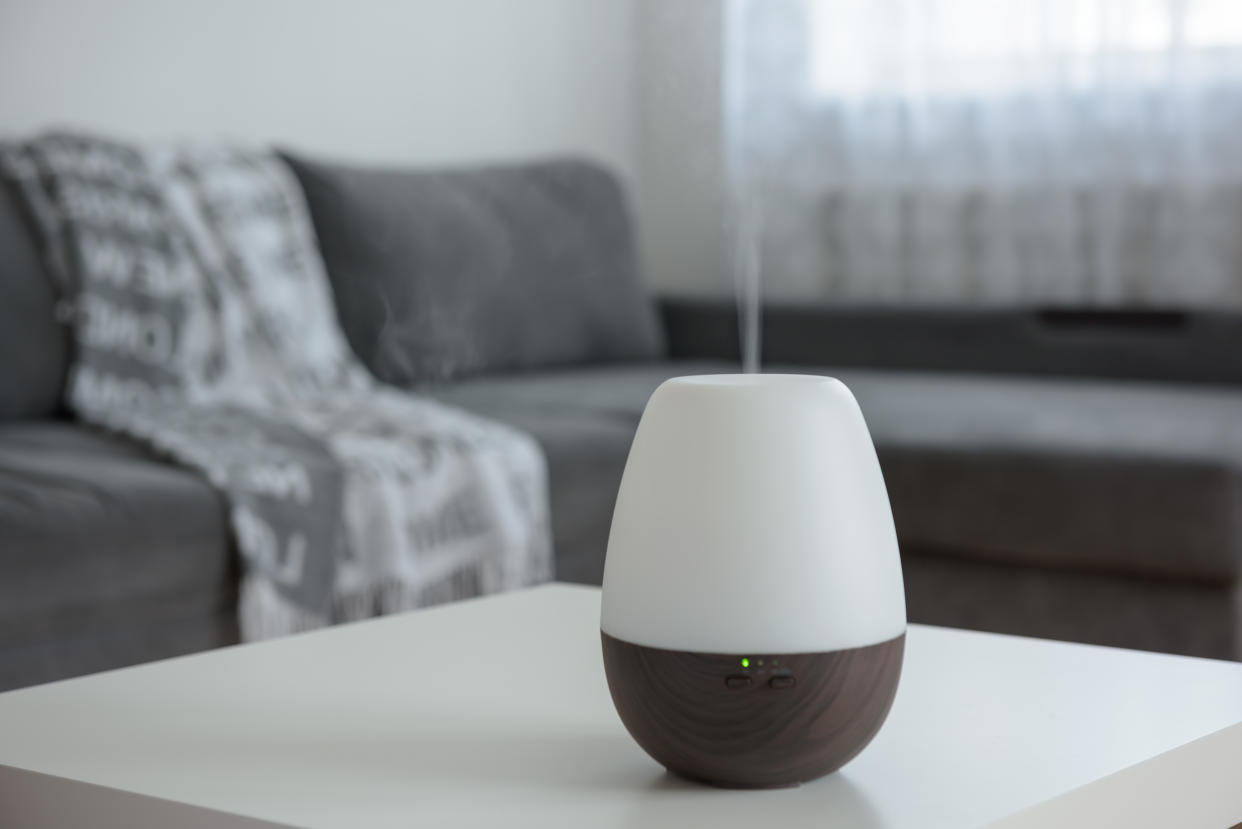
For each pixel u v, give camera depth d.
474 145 3.14
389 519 1.68
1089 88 3.00
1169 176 2.91
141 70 2.45
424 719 0.79
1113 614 1.83
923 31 3.18
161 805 0.66
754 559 0.65
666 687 0.65
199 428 1.83
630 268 2.83
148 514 1.47
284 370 2.12
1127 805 0.70
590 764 0.71
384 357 2.37
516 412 2.11
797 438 0.66
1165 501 1.76
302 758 0.72
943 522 1.93
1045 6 3.03
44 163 2.03
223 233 2.15
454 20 3.07
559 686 0.86
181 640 1.50
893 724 0.78
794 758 0.65
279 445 1.75
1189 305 2.63
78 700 0.84
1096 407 2.10
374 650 0.96
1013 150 3.09
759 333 2.85
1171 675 0.89
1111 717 0.79
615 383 2.41
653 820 0.63
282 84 2.69
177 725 0.78
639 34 3.56
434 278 2.45
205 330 2.06
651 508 0.67
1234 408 2.06
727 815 0.63
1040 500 1.85
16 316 1.93
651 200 3.60
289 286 2.20
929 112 3.18
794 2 3.35
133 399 1.96
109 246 2.01
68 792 0.69
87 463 1.60
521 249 2.62
